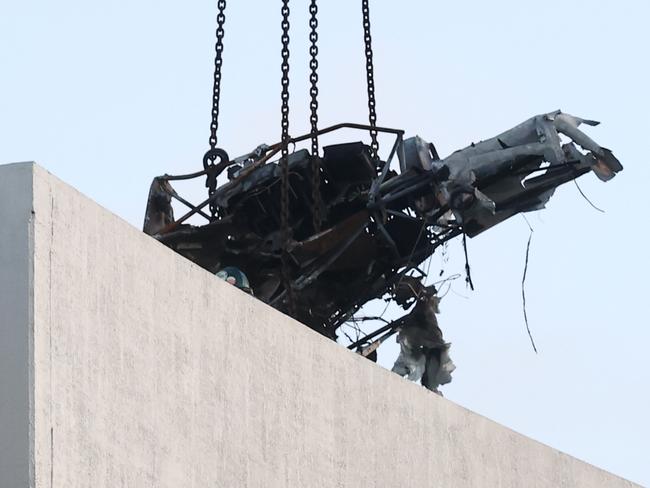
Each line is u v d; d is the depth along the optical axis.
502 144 62.31
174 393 42.56
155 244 42.72
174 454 42.19
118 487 40.09
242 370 45.12
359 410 49.19
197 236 62.03
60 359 38.88
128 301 41.47
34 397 37.84
